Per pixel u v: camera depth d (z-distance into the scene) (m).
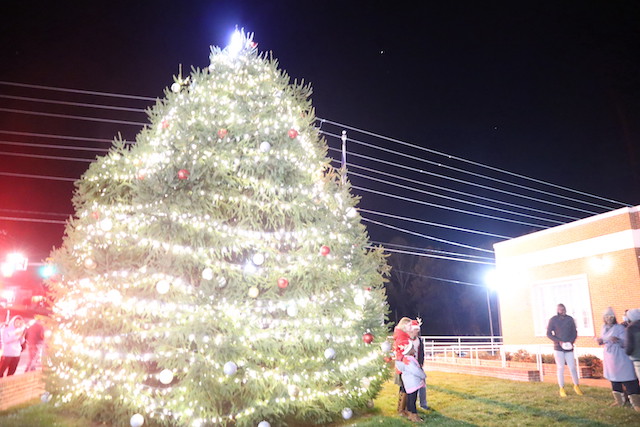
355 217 9.98
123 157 9.95
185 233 8.53
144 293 8.32
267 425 7.61
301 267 8.88
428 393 10.94
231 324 8.07
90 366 8.45
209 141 9.02
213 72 10.31
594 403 9.18
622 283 16.08
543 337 18.64
